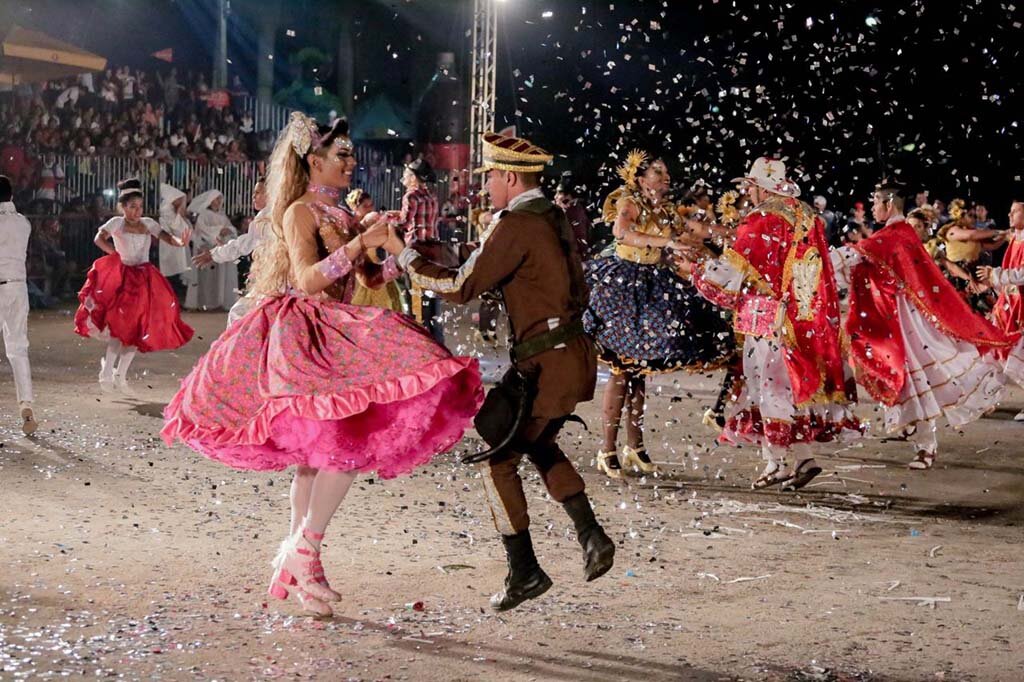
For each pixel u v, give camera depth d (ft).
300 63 86.94
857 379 28.96
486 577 18.57
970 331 28.50
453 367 16.02
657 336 26.14
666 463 28.22
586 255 39.75
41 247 64.95
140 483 24.35
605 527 22.08
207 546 19.85
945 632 16.48
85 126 70.28
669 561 19.83
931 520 23.34
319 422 15.70
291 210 16.84
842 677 14.70
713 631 16.33
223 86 83.05
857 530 22.35
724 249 25.73
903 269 28.55
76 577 17.93
